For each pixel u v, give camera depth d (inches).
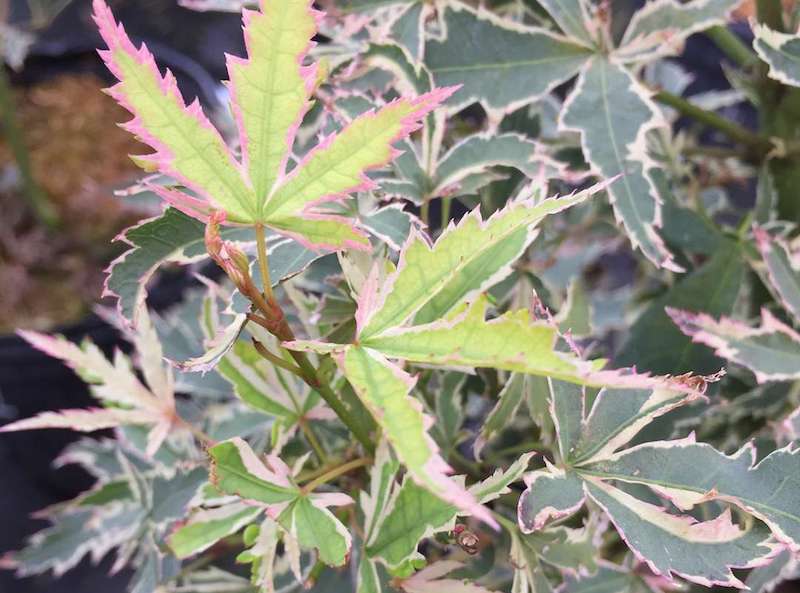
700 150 6.8
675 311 4.9
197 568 5.9
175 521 5.2
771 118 6.3
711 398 5.4
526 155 5.0
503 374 5.5
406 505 4.1
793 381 5.8
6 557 6.8
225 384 6.2
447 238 3.4
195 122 3.2
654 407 4.1
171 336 6.9
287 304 5.5
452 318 3.1
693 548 3.8
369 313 3.4
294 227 3.5
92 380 5.0
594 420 4.2
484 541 5.4
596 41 5.5
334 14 5.6
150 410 5.1
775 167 6.4
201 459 5.5
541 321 2.9
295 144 5.6
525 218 3.4
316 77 3.3
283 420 4.9
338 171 3.4
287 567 5.4
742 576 5.2
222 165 3.3
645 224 5.1
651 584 4.8
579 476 4.0
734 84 6.6
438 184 5.0
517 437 6.1
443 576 4.6
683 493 3.9
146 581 5.5
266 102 3.2
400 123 3.3
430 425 2.8
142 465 6.9
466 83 5.4
